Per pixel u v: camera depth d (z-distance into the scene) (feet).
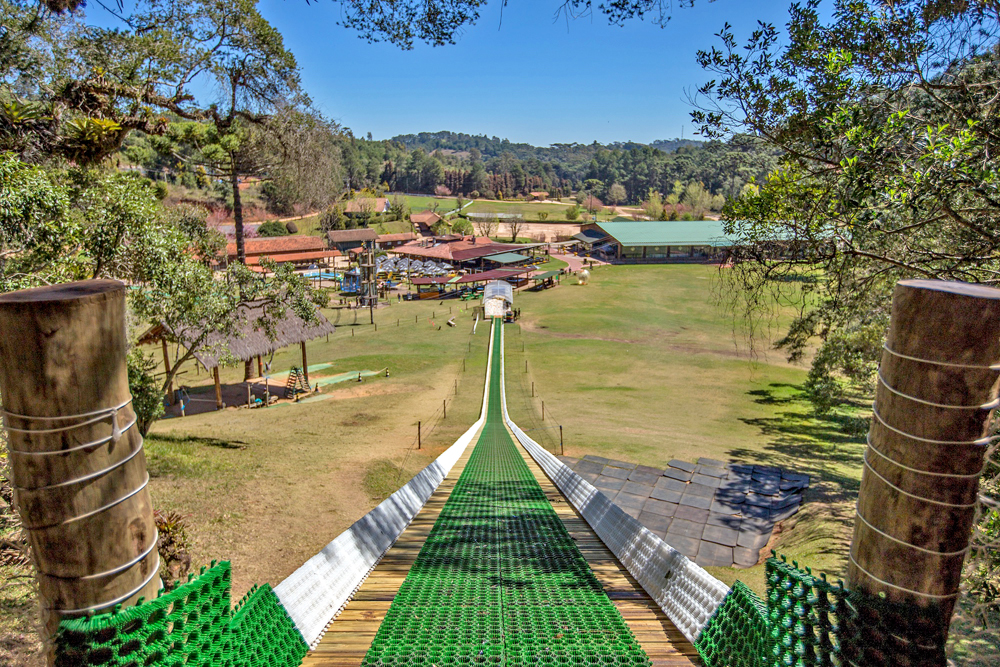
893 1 22.90
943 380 5.92
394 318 201.26
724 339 156.66
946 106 22.31
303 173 126.62
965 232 22.76
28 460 5.78
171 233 53.26
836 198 23.25
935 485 6.10
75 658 5.82
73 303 5.48
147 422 59.21
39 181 35.63
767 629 8.70
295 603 12.55
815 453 68.44
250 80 97.50
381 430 81.61
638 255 327.26
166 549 32.37
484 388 114.62
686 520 48.57
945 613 6.37
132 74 71.77
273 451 65.87
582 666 10.52
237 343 97.25
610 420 86.48
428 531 25.07
